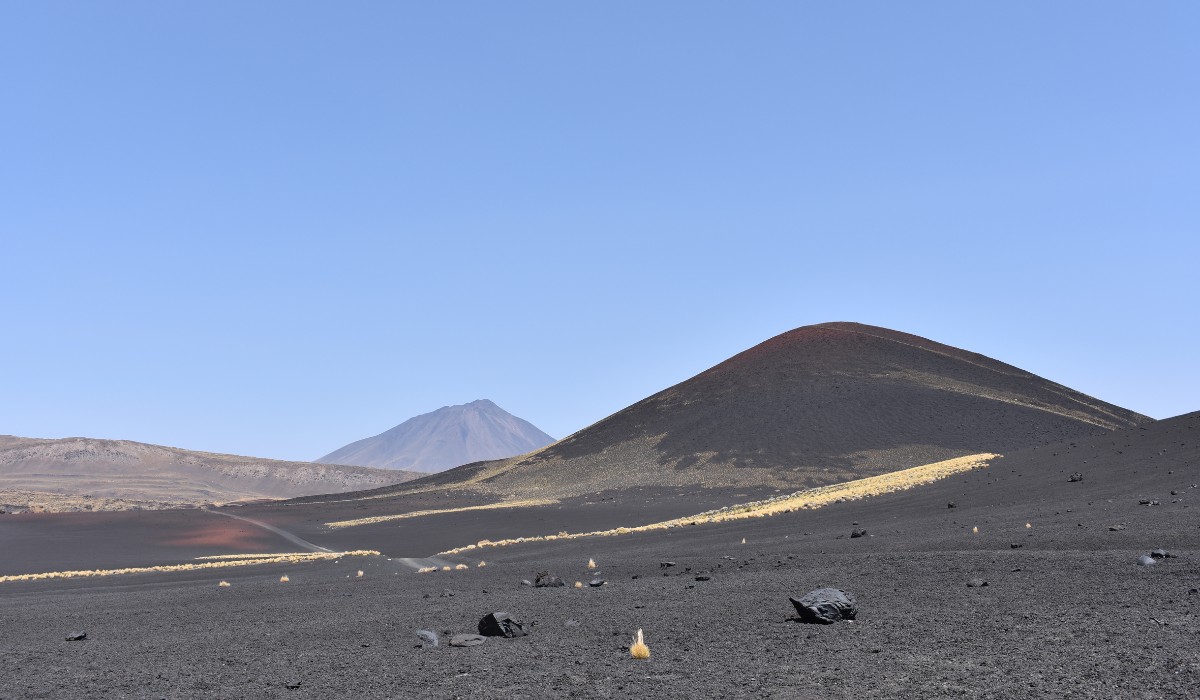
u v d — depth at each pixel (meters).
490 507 118.00
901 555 27.23
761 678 11.73
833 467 136.12
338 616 23.38
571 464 168.50
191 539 91.75
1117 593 16.97
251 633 20.69
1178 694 9.45
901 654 12.68
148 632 22.47
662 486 134.88
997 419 150.75
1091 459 54.94
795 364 195.00
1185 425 58.88
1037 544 26.61
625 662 13.62
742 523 53.72
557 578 28.73
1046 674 10.75
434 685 12.68
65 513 127.94
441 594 28.05
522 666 13.79
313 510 136.50
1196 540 23.84
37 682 15.02
